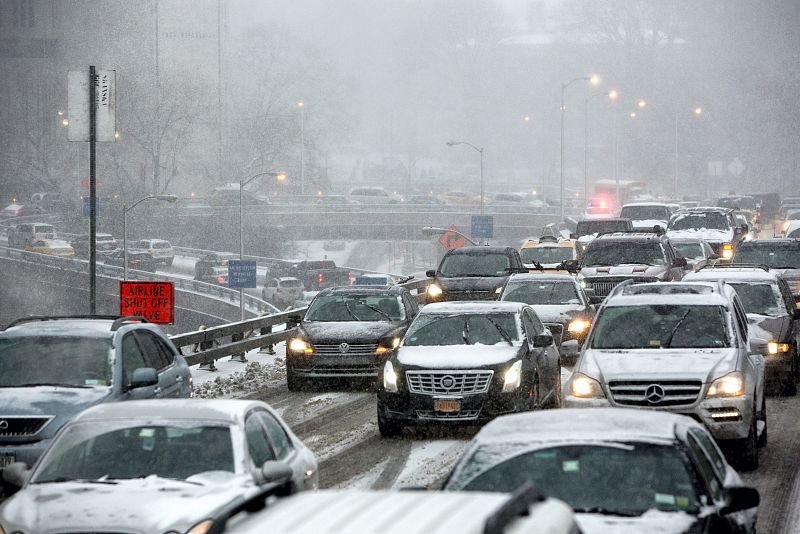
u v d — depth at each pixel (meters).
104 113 39.41
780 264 45.41
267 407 15.87
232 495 13.14
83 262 130.25
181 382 23.06
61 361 21.05
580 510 10.98
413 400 25.41
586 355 22.19
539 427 12.34
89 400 19.97
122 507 12.71
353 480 21.19
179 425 14.50
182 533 12.29
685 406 20.78
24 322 23.12
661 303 23.34
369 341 33.53
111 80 39.38
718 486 12.08
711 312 23.00
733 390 20.89
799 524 17.17
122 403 15.20
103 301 131.62
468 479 11.50
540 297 39.00
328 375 33.47
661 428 12.15
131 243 142.50
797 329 32.56
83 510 12.67
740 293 32.22
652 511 10.96
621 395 21.06
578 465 11.53
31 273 136.88
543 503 6.85
